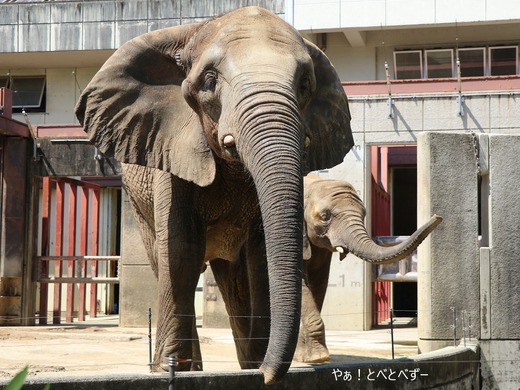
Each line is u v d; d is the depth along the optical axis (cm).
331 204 1114
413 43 2712
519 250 1105
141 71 682
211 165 640
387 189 2286
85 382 570
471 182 1105
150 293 1755
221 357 1118
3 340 1298
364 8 2631
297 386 676
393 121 1741
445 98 1728
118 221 2467
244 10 625
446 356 884
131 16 2712
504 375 1088
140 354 1091
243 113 543
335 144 664
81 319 1975
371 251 1023
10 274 1791
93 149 1794
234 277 805
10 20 2761
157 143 671
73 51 2744
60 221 1900
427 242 1091
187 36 671
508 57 2670
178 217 679
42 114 2903
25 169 1811
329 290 1722
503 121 1708
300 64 584
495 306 1093
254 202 710
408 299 2734
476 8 2581
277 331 488
